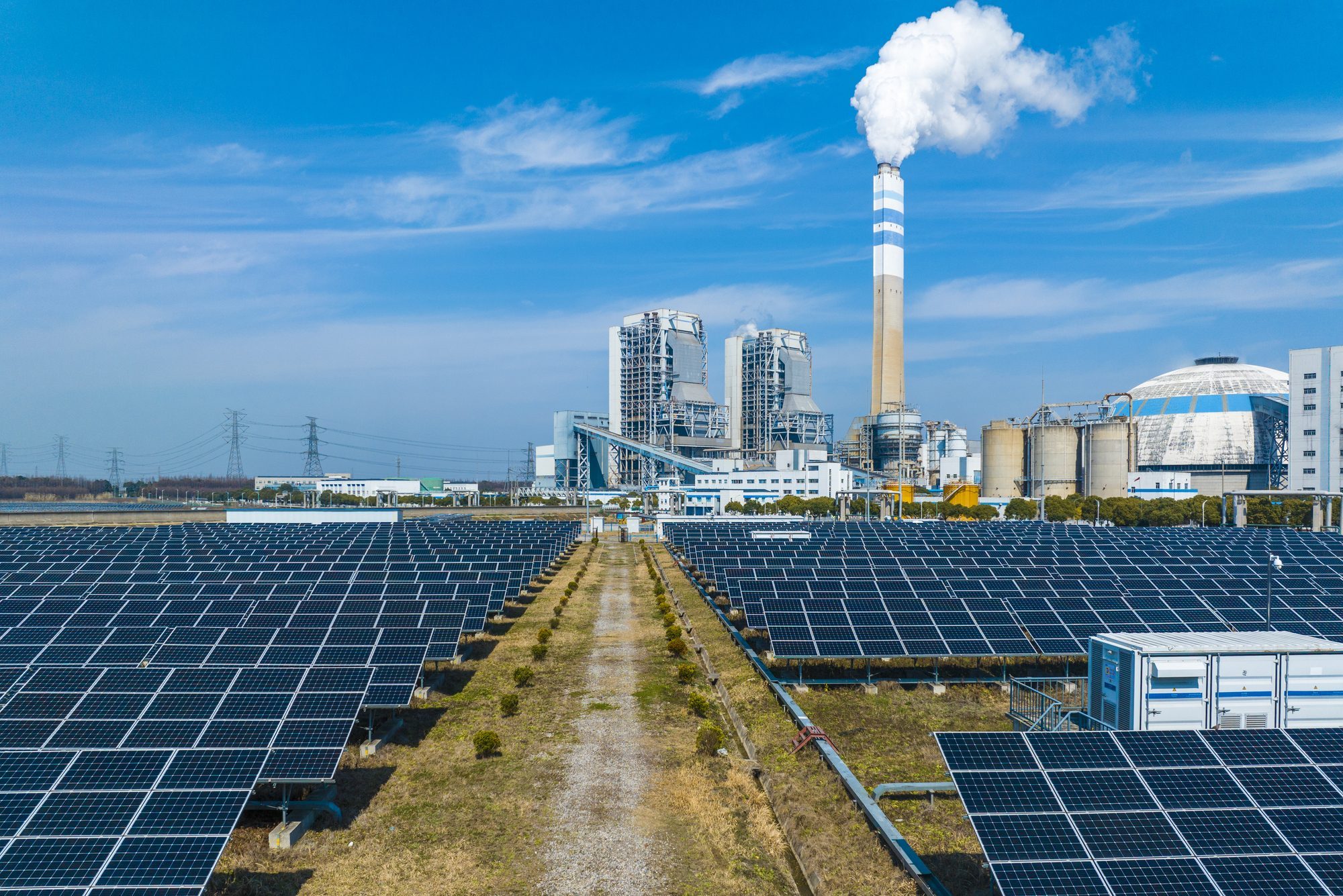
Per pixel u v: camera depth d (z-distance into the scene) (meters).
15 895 15.43
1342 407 139.62
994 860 14.50
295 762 21.67
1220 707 22.34
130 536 97.81
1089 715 24.67
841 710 32.94
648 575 81.19
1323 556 62.72
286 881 19.59
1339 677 22.66
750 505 194.00
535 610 58.38
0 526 129.75
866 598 41.25
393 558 67.75
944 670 38.22
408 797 24.70
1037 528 112.44
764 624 38.50
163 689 25.44
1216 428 194.88
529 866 20.33
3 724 22.05
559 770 26.81
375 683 29.02
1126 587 44.53
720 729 28.66
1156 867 14.34
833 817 22.78
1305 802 15.68
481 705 34.41
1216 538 86.94
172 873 16.02
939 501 174.50
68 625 36.38
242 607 40.66
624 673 39.97
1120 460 175.75
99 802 17.83
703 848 21.36
